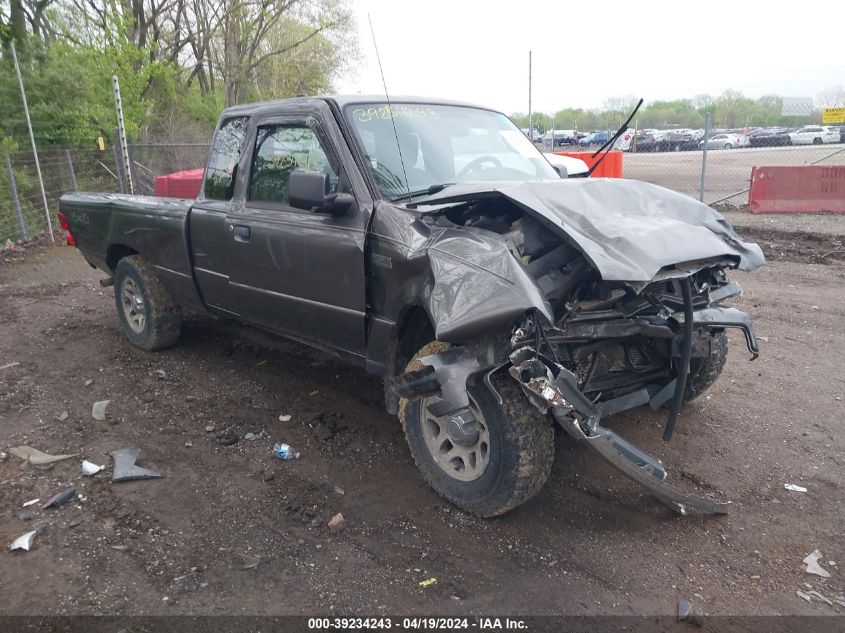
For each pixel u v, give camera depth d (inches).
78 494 145.6
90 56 791.1
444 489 140.0
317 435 174.1
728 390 199.8
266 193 178.1
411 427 145.0
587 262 122.8
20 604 111.8
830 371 212.4
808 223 456.1
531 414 124.5
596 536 131.1
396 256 138.2
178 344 244.5
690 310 130.7
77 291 344.8
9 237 499.2
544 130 930.7
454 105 190.5
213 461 161.0
